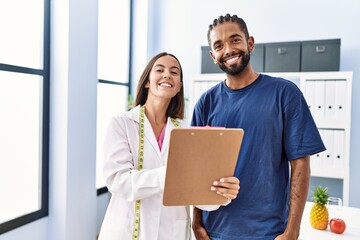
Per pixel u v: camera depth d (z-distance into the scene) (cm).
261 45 292
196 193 104
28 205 234
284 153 126
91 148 258
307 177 119
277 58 288
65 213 235
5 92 216
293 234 116
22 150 229
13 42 218
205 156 100
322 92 269
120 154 128
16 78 222
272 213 120
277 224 120
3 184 219
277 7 324
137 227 127
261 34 330
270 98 122
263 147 121
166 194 102
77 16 236
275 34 326
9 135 221
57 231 238
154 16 372
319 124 271
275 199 121
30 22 228
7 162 221
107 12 337
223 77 296
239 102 127
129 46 371
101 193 310
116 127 133
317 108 271
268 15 327
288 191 128
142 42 368
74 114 238
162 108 142
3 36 211
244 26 126
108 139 132
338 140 266
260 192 120
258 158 121
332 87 266
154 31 373
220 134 99
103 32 331
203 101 140
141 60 370
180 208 136
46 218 237
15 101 222
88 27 249
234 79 129
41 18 230
